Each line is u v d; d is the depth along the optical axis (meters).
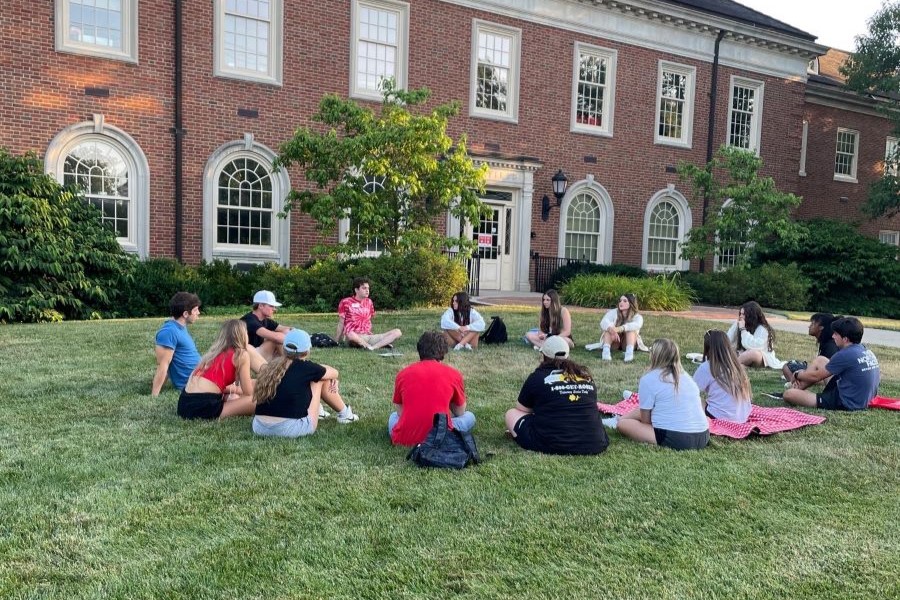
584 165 20.27
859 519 4.06
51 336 9.76
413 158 13.09
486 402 6.67
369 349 9.34
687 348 10.66
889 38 23.22
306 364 5.41
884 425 6.19
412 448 4.90
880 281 20.91
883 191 24.16
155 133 15.07
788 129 23.84
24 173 12.42
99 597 3.00
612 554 3.53
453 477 4.53
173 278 13.67
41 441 5.08
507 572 3.31
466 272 15.51
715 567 3.41
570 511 4.04
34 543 3.49
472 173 13.73
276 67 16.16
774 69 23.23
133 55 14.74
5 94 13.63
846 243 21.08
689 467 4.86
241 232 16.19
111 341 9.38
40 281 12.12
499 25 18.64
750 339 9.03
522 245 19.42
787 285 19.12
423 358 5.33
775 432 5.84
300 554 3.43
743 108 23.03
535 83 19.33
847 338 6.86
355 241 13.98
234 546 3.51
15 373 7.34
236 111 15.83
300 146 13.20
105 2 14.58
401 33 17.44
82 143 14.48
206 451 4.93
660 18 20.89
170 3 15.02
